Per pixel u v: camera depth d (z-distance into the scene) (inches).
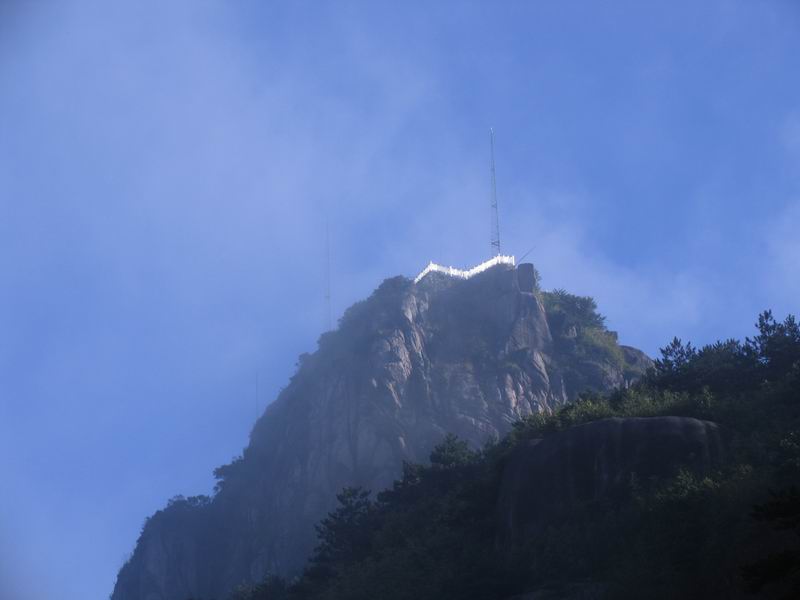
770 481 1777.8
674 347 2783.0
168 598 5142.7
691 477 1920.5
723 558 1669.5
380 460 4859.7
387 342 5300.2
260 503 5255.9
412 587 2192.4
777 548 1603.1
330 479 4950.8
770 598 1514.5
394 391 5128.0
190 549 5310.0
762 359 2608.3
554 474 2145.7
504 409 5078.7
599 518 2007.9
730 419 2187.5
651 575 1737.2
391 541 2682.1
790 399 2222.0
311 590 2662.4
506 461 2386.8
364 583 2363.4
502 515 2234.3
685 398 2332.7
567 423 2509.8
